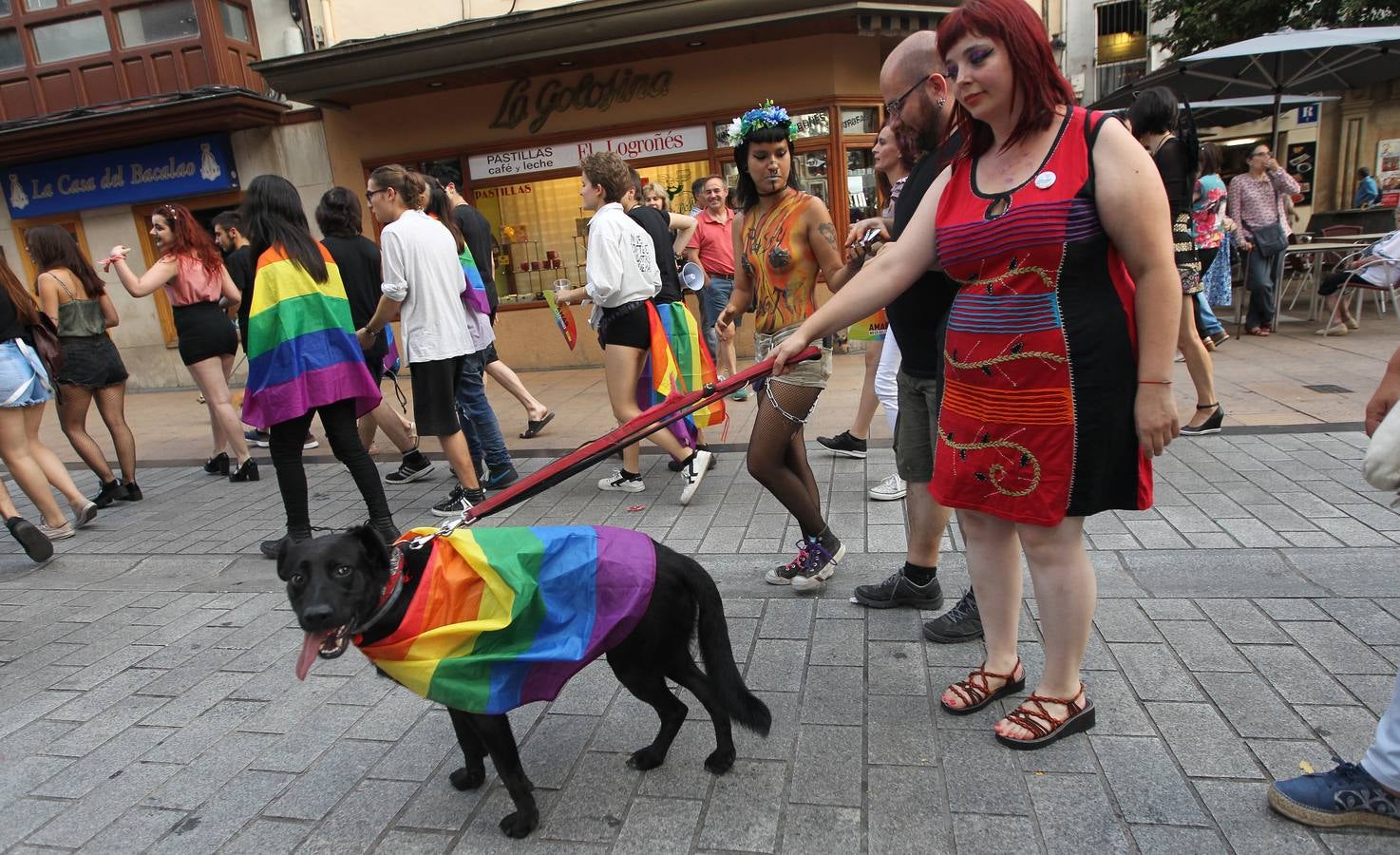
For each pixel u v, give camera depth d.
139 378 11.02
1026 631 3.09
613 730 2.72
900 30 8.10
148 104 9.20
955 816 2.19
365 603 2.01
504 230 9.80
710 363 5.01
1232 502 4.14
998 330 2.14
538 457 6.07
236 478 6.22
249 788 2.57
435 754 2.68
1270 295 8.41
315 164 9.98
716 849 2.15
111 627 3.83
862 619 3.29
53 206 10.52
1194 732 2.44
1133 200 1.94
